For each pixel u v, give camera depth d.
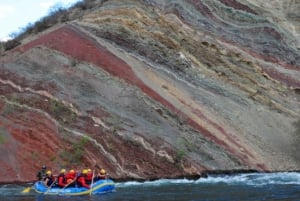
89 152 32.06
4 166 31.16
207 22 50.94
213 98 39.56
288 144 36.75
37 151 32.03
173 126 34.69
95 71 38.06
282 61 50.41
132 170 31.48
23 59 39.56
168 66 41.62
